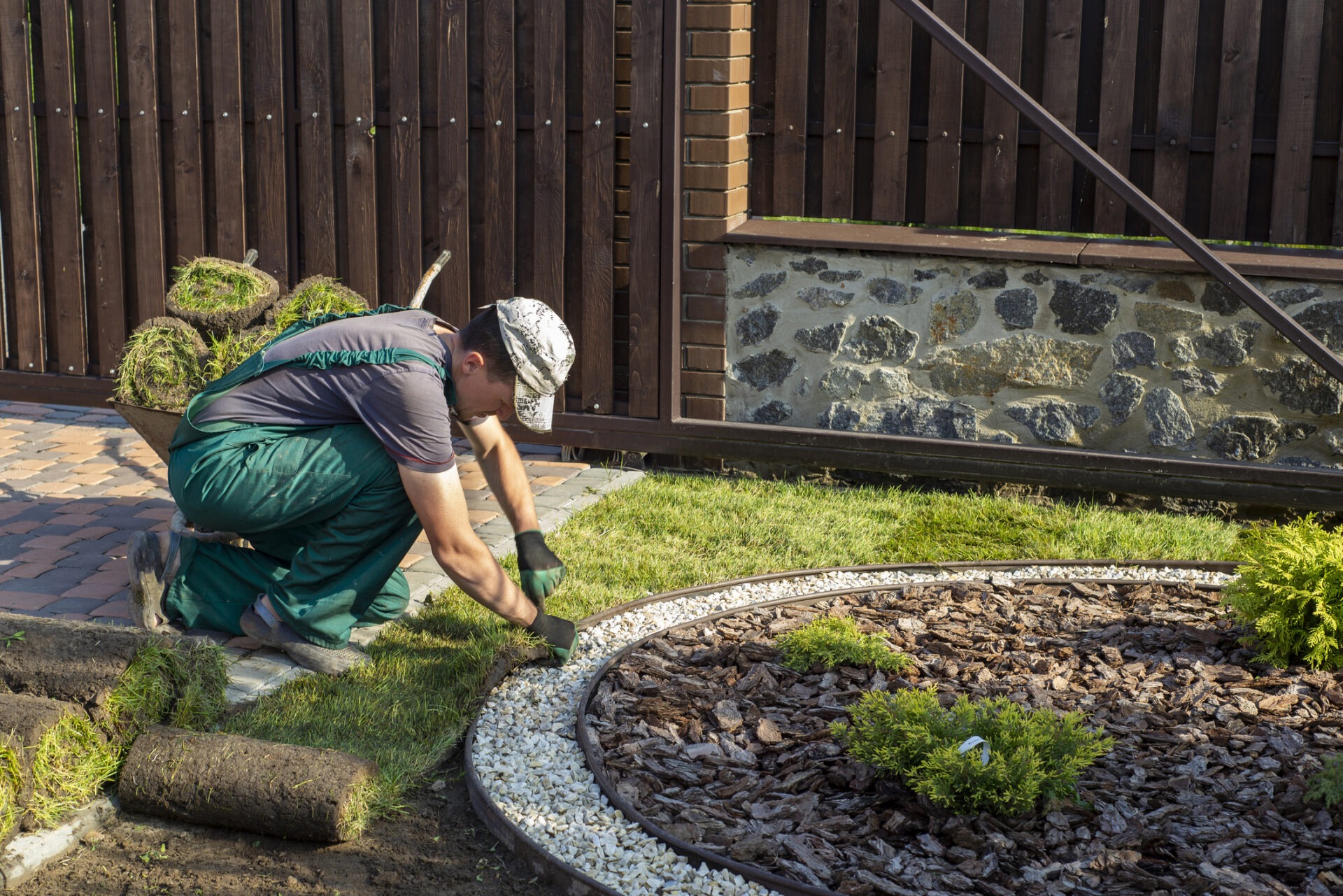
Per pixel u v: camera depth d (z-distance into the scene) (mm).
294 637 4074
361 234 6449
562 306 6246
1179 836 3031
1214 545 5242
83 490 5820
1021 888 2863
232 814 3178
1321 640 3750
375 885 3002
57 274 6902
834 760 3369
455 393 3947
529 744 3533
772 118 6172
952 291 5793
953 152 5914
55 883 3012
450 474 3818
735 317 6141
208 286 5289
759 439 6121
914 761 3191
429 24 6156
